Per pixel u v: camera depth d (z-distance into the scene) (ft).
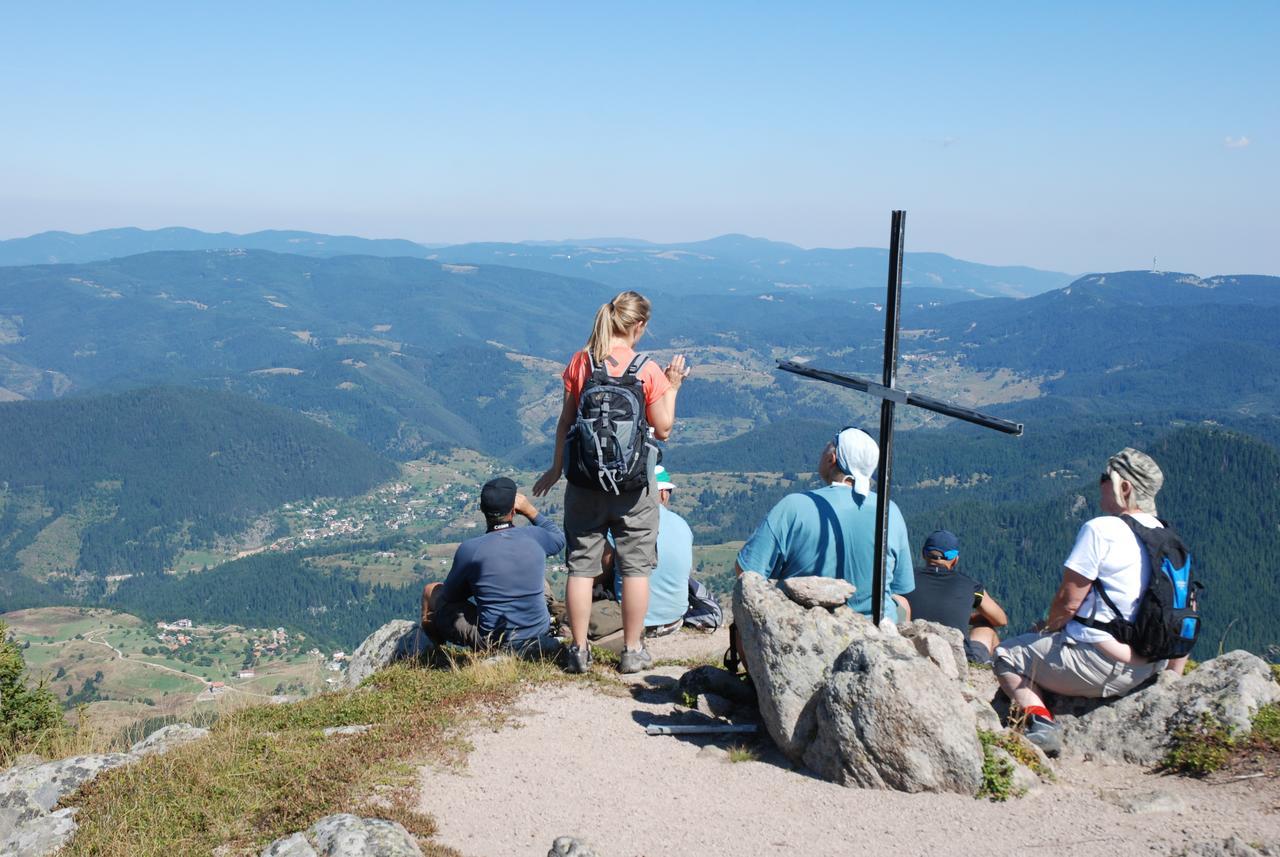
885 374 14.08
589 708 15.28
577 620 16.56
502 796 12.61
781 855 10.99
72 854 11.85
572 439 15.47
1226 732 12.42
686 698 15.19
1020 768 12.17
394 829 11.11
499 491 18.19
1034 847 10.71
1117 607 12.91
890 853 10.85
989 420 12.95
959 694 12.35
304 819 11.79
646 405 15.53
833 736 12.51
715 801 12.33
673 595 19.51
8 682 22.35
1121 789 12.01
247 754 13.97
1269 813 10.94
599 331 15.64
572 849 10.85
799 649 13.24
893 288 13.97
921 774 12.05
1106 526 13.05
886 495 14.37
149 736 16.51
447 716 14.97
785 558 15.42
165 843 11.69
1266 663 13.34
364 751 13.75
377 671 18.71
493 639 18.01
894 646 12.78
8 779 13.97
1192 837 10.59
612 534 16.52
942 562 17.80
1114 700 13.34
